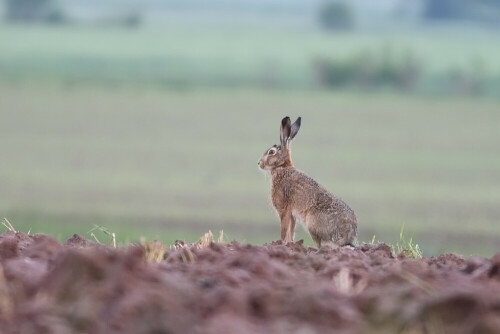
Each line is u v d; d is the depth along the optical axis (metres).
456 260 12.62
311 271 10.84
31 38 159.62
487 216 45.16
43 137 71.94
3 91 99.25
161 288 9.00
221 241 14.66
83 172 57.44
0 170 57.19
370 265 11.44
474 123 87.94
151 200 47.84
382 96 109.75
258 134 77.06
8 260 10.73
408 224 42.25
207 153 66.69
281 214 19.48
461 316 8.63
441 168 62.47
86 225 37.22
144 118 84.88
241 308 8.72
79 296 9.05
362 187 53.72
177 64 133.75
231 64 134.88
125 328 8.32
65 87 105.62
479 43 172.12
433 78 122.56
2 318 8.62
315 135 76.88
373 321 8.73
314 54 141.12
